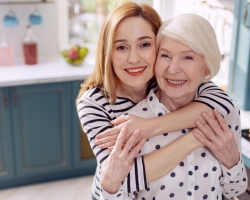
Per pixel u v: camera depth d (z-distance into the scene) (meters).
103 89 1.36
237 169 1.29
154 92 1.38
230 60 2.38
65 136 3.07
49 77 2.84
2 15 3.27
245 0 2.18
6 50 3.09
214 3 2.75
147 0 3.52
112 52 1.26
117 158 1.15
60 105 2.97
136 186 1.20
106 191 1.17
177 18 1.19
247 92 2.27
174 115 1.25
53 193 3.05
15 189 3.09
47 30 3.46
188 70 1.19
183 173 1.25
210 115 1.27
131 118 1.24
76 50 3.13
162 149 1.22
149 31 1.24
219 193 1.36
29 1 3.28
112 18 1.24
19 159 3.01
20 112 2.89
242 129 2.00
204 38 1.16
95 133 1.27
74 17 3.60
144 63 1.26
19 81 2.77
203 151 1.29
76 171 3.24
